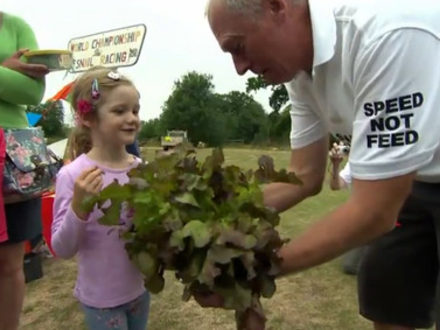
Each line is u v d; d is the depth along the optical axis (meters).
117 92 2.00
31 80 2.32
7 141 2.27
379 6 1.35
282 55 1.43
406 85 1.28
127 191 1.39
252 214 1.29
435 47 1.30
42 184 2.40
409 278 1.97
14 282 2.43
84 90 2.04
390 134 1.30
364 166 1.33
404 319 2.01
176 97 44.59
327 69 1.50
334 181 3.93
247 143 40.25
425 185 1.75
